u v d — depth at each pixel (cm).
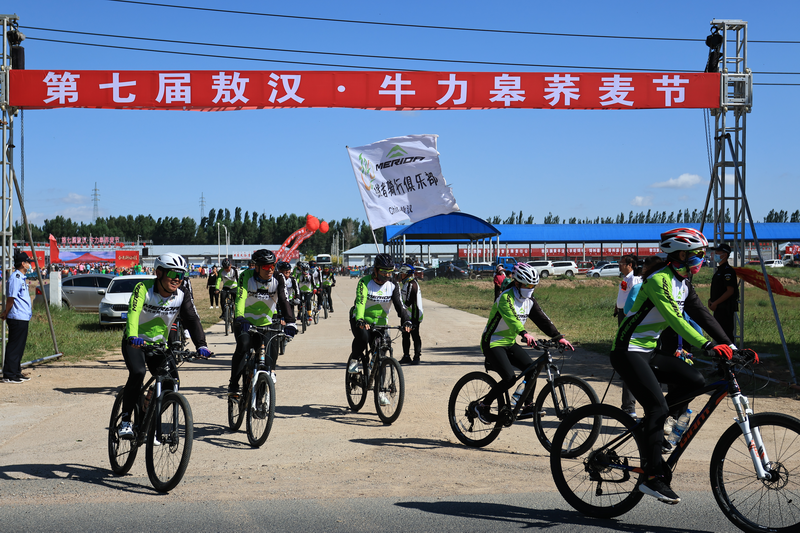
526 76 1067
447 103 1065
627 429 407
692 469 504
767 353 1120
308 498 440
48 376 966
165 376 477
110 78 1035
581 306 2388
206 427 657
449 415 602
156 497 443
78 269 6581
